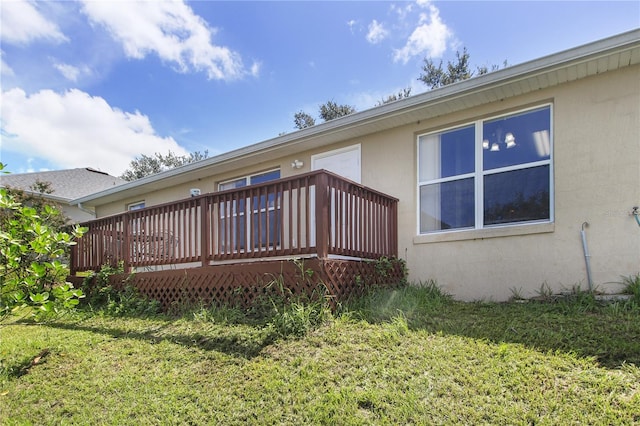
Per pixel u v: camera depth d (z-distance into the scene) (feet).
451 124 18.02
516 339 9.89
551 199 15.24
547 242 14.99
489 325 11.27
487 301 15.56
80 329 15.20
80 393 9.39
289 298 13.17
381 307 13.25
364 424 6.97
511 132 16.51
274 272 14.06
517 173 16.17
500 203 16.48
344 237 14.53
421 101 17.06
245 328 12.29
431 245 17.87
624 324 10.41
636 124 13.64
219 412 7.93
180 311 16.30
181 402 8.46
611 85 14.16
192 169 27.78
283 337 11.05
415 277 18.13
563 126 15.02
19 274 11.39
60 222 38.17
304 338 10.84
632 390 7.14
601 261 13.88
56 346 12.82
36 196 42.63
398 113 18.11
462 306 14.35
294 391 8.29
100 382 9.83
